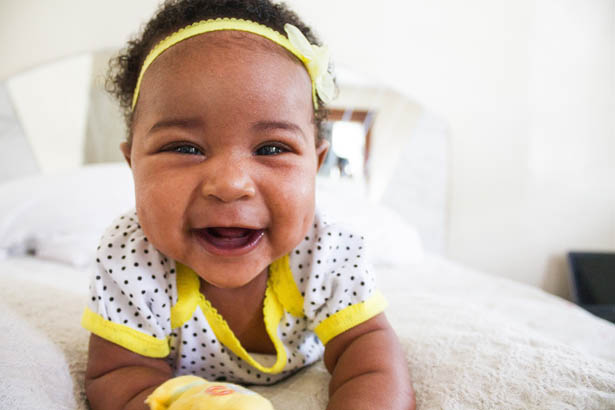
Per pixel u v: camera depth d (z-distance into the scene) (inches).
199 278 23.5
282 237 19.9
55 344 23.7
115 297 22.2
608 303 74.5
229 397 15.3
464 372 21.4
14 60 64.2
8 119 63.9
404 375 20.6
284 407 21.7
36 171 65.2
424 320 28.6
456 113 77.3
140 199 19.7
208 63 18.8
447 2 75.7
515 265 81.0
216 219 18.4
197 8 21.0
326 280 23.6
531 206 80.5
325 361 24.1
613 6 80.0
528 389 19.4
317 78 22.0
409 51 75.4
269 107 19.0
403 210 77.1
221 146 18.7
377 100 75.2
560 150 80.8
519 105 78.7
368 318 23.0
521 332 25.6
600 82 81.0
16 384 18.9
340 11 73.2
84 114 65.9
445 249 79.3
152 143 19.4
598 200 82.3
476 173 78.7
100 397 20.4
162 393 16.8
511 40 77.7
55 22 64.9
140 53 23.7
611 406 18.1
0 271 38.1
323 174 74.4
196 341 23.5
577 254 78.7
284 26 22.4
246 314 24.2
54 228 52.6
